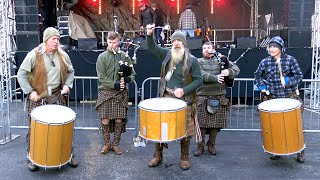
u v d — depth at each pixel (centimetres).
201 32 1235
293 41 877
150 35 421
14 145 530
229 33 1535
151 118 392
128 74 470
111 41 464
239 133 614
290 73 455
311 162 463
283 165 454
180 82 423
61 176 417
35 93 415
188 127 425
